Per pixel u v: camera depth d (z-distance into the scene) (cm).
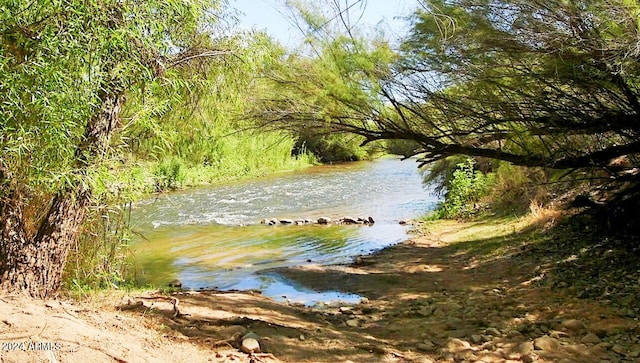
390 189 2086
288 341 414
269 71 642
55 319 335
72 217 429
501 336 462
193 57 500
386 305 616
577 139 692
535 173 1066
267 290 722
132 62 398
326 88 643
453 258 871
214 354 357
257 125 704
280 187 2205
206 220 1420
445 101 636
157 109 445
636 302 508
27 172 355
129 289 614
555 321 488
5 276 392
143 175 507
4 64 317
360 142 791
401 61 612
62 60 337
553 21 489
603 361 386
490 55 546
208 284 760
